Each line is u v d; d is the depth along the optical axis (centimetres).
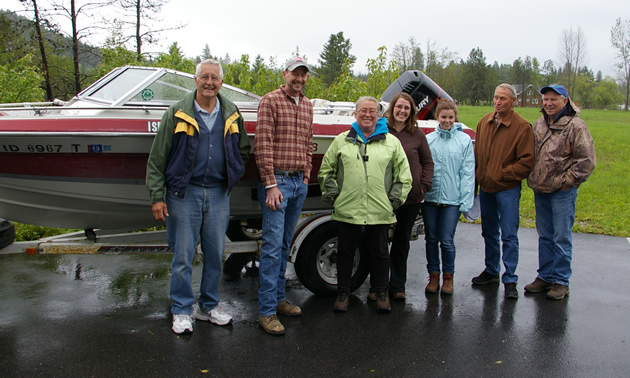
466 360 340
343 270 422
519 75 6712
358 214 399
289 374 314
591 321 414
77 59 1515
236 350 346
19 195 416
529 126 455
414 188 427
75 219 448
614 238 712
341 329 388
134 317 404
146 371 314
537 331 391
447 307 441
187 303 377
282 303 416
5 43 1605
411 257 616
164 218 352
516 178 455
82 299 444
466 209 452
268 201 360
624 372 328
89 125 392
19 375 306
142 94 447
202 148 348
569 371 328
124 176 423
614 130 2584
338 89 913
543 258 486
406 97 423
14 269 531
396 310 432
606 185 1131
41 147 390
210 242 373
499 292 484
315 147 479
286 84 368
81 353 338
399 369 325
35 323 388
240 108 492
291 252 440
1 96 891
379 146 403
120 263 562
